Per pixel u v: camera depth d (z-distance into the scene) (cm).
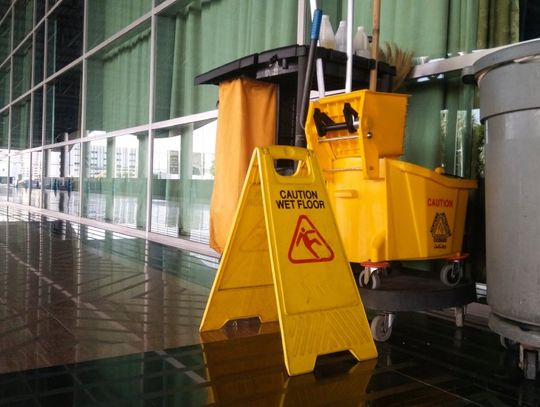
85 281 308
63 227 651
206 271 350
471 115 271
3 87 1308
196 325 217
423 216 201
